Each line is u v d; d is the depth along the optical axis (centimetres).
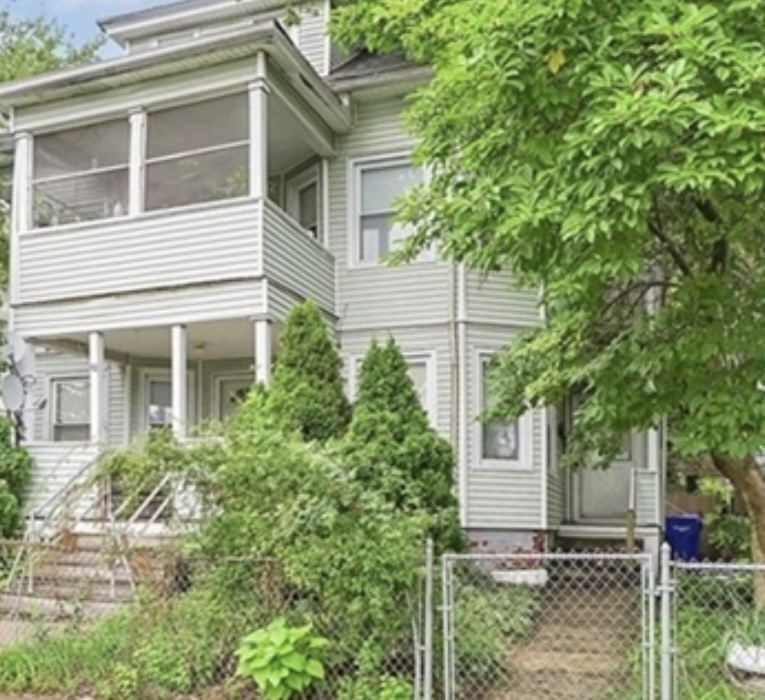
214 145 1132
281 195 1341
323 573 551
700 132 449
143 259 1102
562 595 880
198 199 1121
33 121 1175
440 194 699
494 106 532
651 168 466
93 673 591
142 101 1113
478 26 497
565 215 480
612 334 692
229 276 1055
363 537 554
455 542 810
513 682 586
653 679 499
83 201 1190
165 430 697
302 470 584
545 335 789
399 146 1233
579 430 726
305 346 920
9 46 2170
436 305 1192
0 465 1063
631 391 606
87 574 680
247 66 1059
